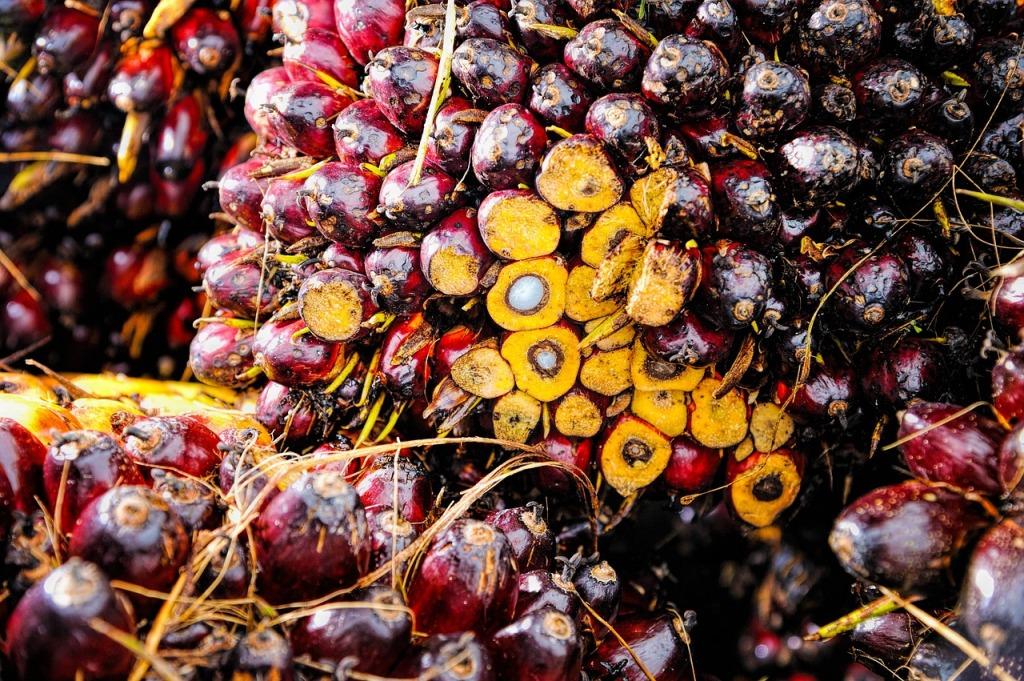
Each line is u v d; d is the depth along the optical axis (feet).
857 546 1.75
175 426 1.91
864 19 1.89
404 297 1.98
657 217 1.88
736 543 2.42
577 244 1.95
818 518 2.28
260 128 2.15
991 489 1.75
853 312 1.91
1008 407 1.79
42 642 1.62
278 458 1.90
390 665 1.75
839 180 1.87
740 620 2.39
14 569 1.73
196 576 1.73
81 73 2.32
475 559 1.79
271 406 2.10
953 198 1.96
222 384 2.19
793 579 2.39
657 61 1.86
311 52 2.07
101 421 2.07
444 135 1.92
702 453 2.06
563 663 1.76
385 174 1.99
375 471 2.02
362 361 2.07
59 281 2.51
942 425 1.79
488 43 1.92
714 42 1.89
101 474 1.76
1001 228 1.95
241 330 2.16
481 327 2.03
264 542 1.76
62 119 2.38
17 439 1.80
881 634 1.91
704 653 2.33
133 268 2.51
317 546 1.73
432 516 2.01
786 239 1.93
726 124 1.91
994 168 1.95
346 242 2.00
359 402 2.07
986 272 1.95
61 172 2.41
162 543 1.69
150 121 2.35
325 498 1.74
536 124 1.90
